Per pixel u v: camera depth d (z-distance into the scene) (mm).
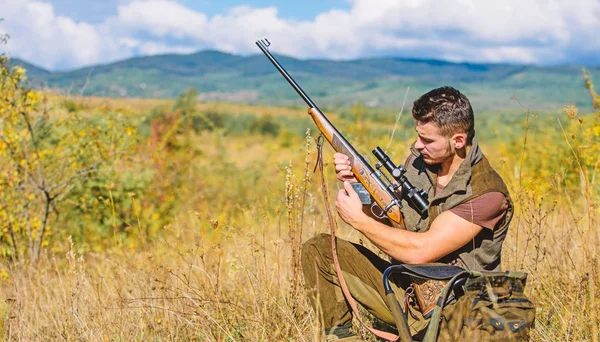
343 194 3434
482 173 3213
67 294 4934
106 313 4391
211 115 48375
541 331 3605
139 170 10734
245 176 12891
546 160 9461
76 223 9125
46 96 8531
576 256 4484
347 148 3559
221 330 3936
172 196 11062
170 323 4129
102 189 9242
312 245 3631
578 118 3814
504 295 2861
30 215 8531
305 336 3701
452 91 3211
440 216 3217
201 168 13492
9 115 7977
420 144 3287
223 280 4875
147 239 9000
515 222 4863
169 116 14227
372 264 3574
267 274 4457
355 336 3605
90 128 8930
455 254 3283
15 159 8078
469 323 2785
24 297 5125
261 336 3812
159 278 4875
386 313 3502
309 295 3662
